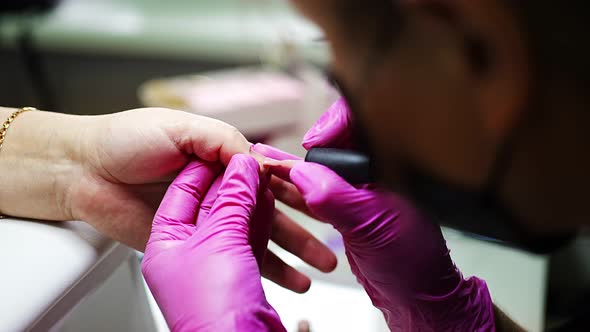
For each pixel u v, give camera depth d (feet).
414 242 1.29
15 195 1.38
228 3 3.06
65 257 1.22
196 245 1.24
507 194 0.82
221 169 1.41
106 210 1.38
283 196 1.54
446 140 0.80
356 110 0.91
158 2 3.19
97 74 3.18
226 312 1.17
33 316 1.12
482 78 0.73
